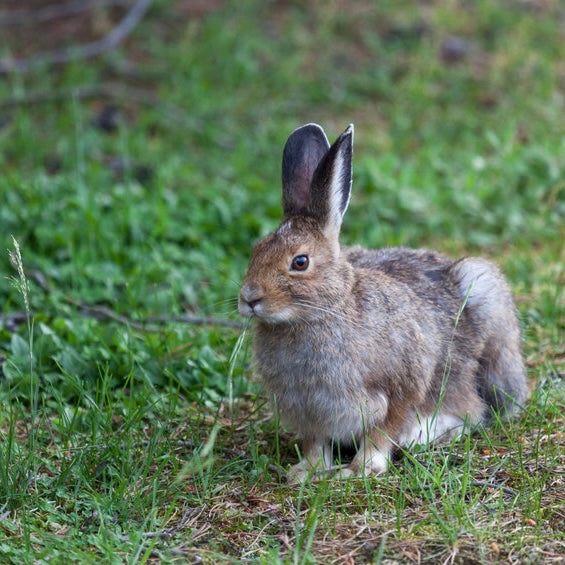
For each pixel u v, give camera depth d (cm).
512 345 1027
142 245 1418
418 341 930
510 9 2470
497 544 764
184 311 1298
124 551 764
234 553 775
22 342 1115
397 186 1625
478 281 1009
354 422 910
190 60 2183
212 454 927
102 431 952
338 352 891
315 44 2303
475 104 2088
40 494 850
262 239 919
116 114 2022
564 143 1777
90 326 1163
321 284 886
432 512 795
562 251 1454
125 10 2417
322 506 820
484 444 951
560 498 836
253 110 2045
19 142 1828
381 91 2139
